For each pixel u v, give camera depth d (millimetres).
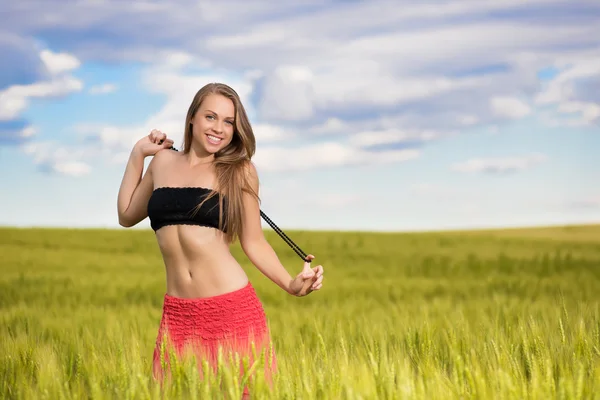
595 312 5695
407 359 4238
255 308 4090
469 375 3623
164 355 3869
